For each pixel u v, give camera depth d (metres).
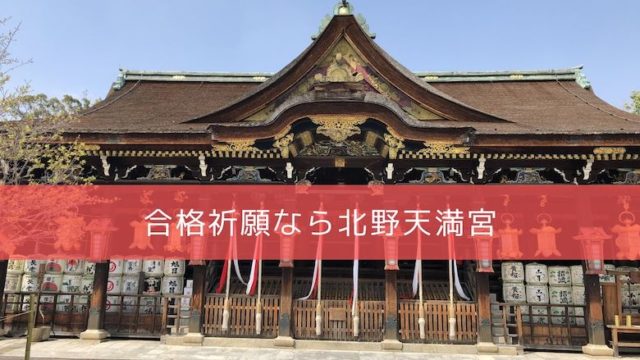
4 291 15.29
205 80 23.12
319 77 15.22
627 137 13.03
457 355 12.98
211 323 14.15
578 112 16.78
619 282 14.27
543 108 17.75
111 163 15.11
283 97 15.28
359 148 14.57
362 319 13.87
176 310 14.73
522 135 13.30
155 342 14.23
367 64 15.16
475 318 13.68
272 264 18.34
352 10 14.98
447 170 14.88
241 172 15.23
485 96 20.48
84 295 15.20
